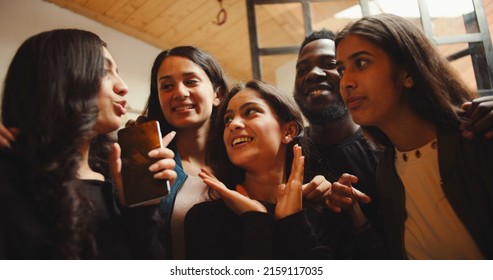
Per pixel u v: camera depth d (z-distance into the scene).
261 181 0.85
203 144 1.11
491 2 1.88
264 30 2.39
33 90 0.66
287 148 0.91
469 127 0.70
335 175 1.08
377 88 0.73
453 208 0.69
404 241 0.76
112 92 0.75
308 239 0.71
